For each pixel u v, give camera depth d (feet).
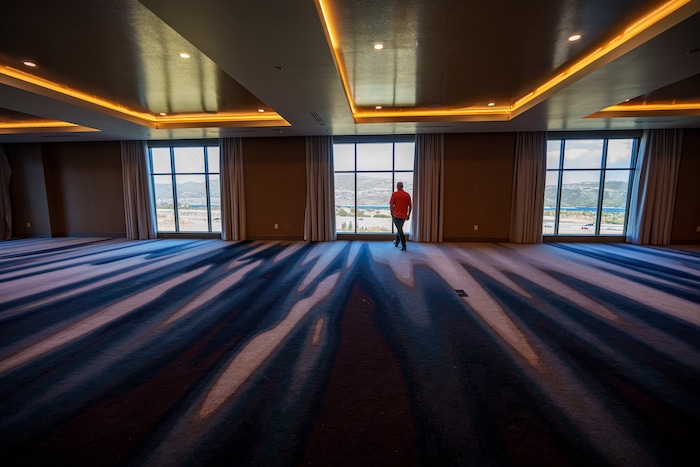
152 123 24.35
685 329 10.67
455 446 5.90
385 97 19.22
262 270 18.35
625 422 6.47
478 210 27.50
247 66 12.67
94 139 28.86
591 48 12.77
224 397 7.31
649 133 25.63
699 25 9.68
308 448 5.87
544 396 7.28
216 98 19.38
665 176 25.85
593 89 15.60
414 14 10.24
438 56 13.44
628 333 10.39
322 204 28.40
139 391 7.54
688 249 24.38
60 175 31.12
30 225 31.50
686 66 12.87
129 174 29.89
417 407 6.94
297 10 8.74
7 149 30.73
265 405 7.03
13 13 10.09
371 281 16.16
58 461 5.61
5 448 5.90
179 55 13.33
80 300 13.56
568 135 26.53
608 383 7.75
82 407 7.00
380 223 29.07
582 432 6.21
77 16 10.32
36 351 9.39
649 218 26.32
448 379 7.95
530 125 23.67
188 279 16.61
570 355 9.05
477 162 27.12
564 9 10.03
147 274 17.60
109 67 14.56
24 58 13.57
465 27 11.08
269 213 29.32
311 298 13.74
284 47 11.04
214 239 30.07
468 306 12.77
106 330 10.75
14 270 18.56
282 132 26.23
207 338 10.18
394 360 8.84
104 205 31.04
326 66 12.71
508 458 5.62
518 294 14.16
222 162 28.99
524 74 15.51
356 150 28.45
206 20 9.24
